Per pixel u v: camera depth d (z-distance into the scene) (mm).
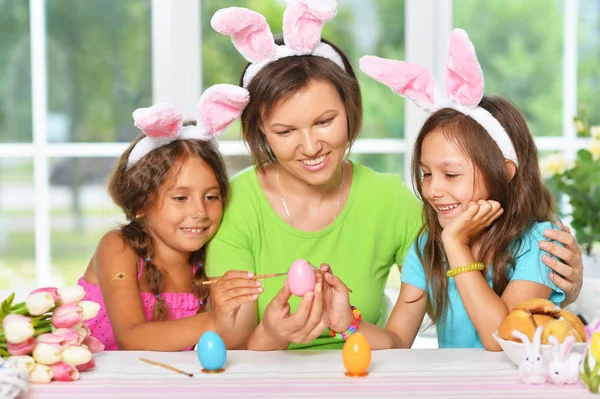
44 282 2865
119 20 2773
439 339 1547
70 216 2861
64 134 2820
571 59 2826
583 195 2037
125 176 1567
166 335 1387
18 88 2814
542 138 2850
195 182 1515
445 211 1412
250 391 1035
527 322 1118
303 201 1613
